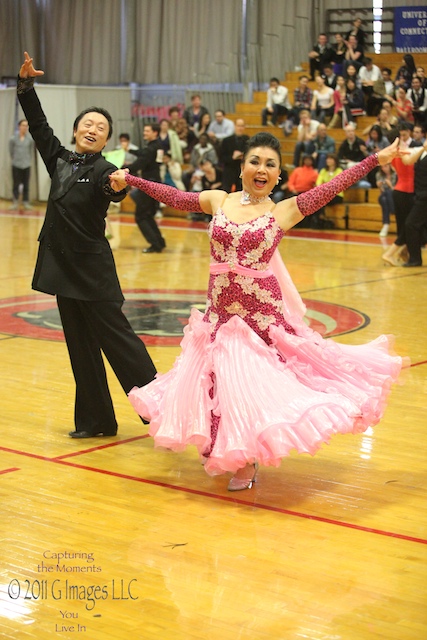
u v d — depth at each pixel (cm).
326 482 477
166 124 1945
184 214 2053
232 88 2392
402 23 2056
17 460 504
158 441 440
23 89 525
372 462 511
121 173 491
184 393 448
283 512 432
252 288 462
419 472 495
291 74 2216
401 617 326
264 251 461
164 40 2520
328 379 461
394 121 1752
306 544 393
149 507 436
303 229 1800
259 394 431
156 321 911
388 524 418
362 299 1052
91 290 513
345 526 414
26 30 2711
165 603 335
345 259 1392
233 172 1781
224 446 427
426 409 620
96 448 530
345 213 1786
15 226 1811
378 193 1778
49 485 464
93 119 523
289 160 1986
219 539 397
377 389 459
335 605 335
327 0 2236
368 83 1950
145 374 524
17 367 724
